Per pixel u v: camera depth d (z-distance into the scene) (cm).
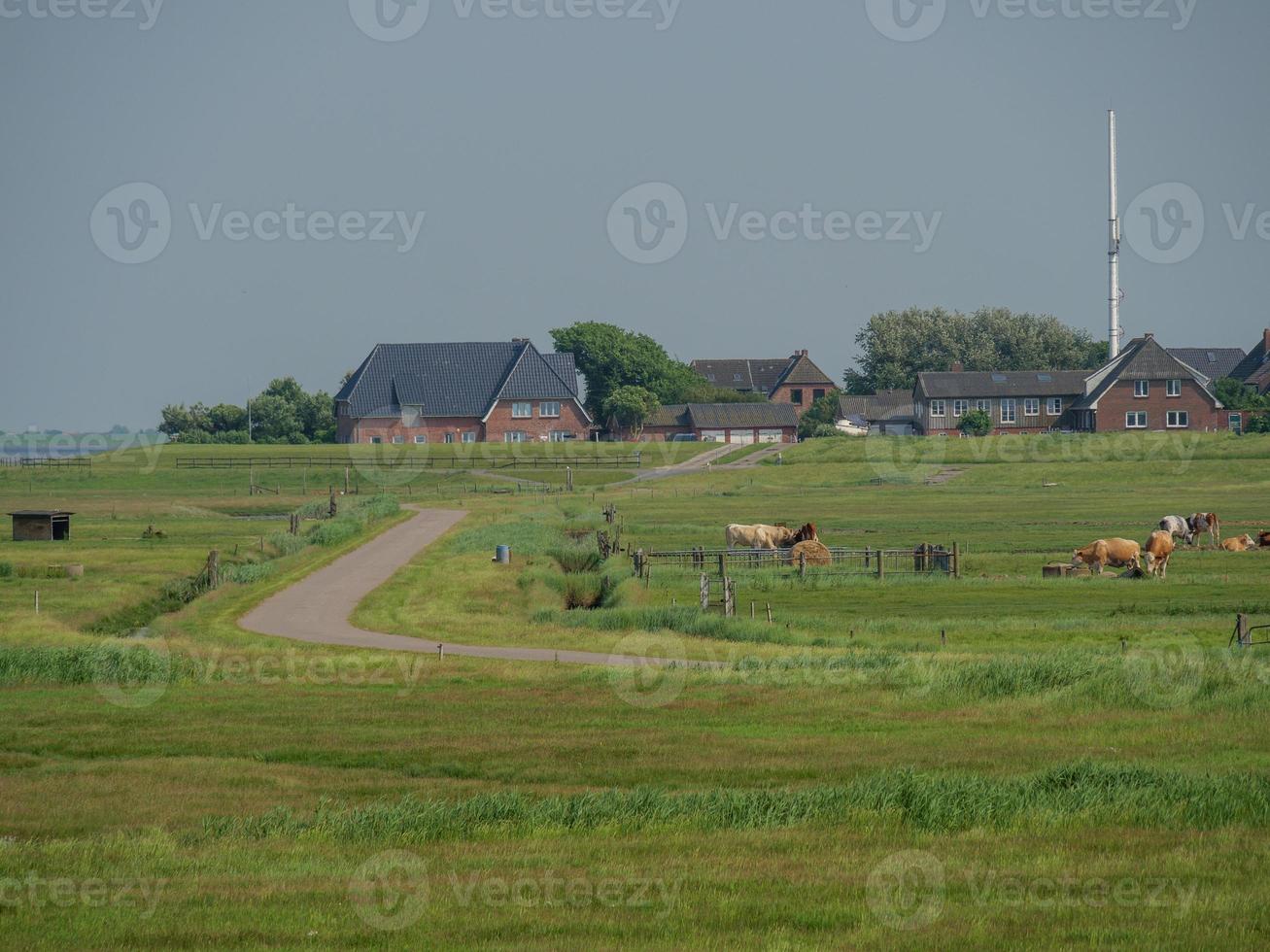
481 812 4734
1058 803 4634
